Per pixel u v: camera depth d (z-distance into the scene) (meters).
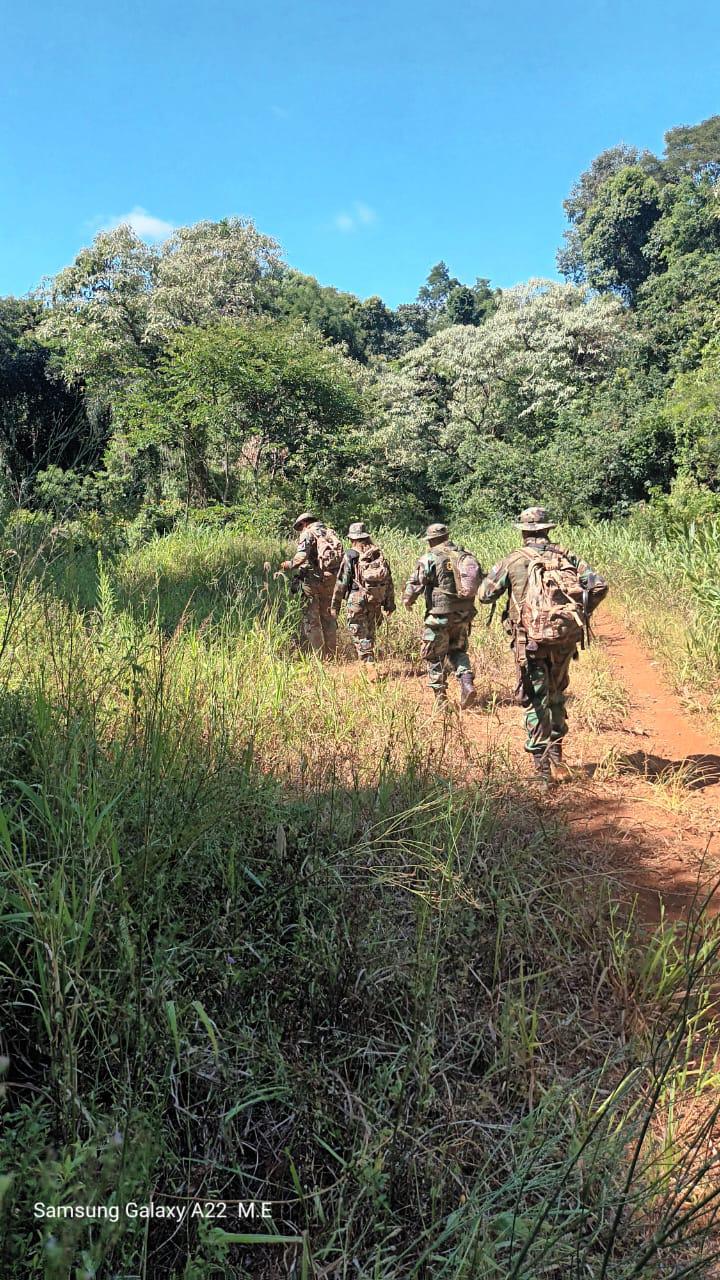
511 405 36.84
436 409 39.91
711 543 11.91
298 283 65.50
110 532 14.16
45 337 30.19
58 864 2.47
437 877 3.10
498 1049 2.49
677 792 4.97
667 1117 2.25
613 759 5.52
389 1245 1.87
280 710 5.03
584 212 67.31
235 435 24.23
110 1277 1.56
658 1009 2.74
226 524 21.97
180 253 33.94
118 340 29.00
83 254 31.05
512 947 3.01
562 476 29.25
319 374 24.41
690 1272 1.73
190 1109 2.09
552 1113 2.16
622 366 37.12
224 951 2.41
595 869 3.85
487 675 7.96
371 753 4.66
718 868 3.97
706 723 6.58
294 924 2.64
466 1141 2.11
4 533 4.31
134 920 2.32
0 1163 1.61
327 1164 2.04
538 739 5.08
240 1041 2.22
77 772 2.95
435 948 2.61
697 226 45.00
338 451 25.45
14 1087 2.03
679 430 25.16
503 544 19.64
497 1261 1.81
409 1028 2.46
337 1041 2.36
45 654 4.19
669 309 43.16
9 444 4.48
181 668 4.91
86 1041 2.14
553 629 4.91
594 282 60.72
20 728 3.35
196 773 3.29
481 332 39.47
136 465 24.08
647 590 12.36
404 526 30.28
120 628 5.17
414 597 6.57
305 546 8.24
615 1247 1.90
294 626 7.56
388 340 69.94
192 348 23.89
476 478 32.69
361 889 3.01
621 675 8.25
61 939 2.10
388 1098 2.16
